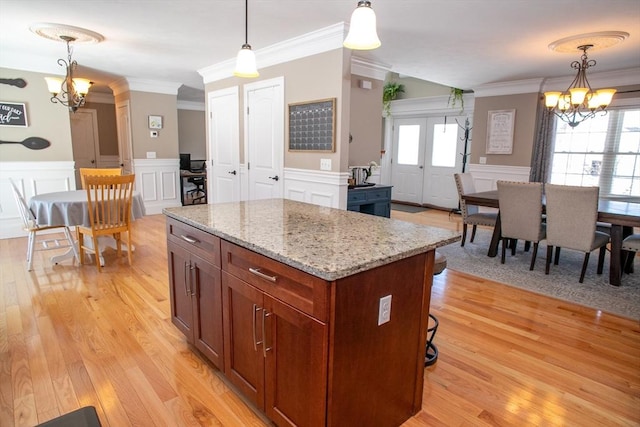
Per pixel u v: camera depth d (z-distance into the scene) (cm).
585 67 416
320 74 379
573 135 560
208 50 436
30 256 363
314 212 231
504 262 414
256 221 200
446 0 281
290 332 143
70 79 406
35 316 270
